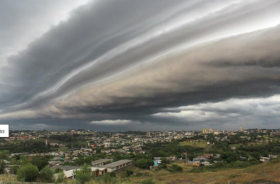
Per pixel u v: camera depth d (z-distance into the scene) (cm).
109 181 1675
